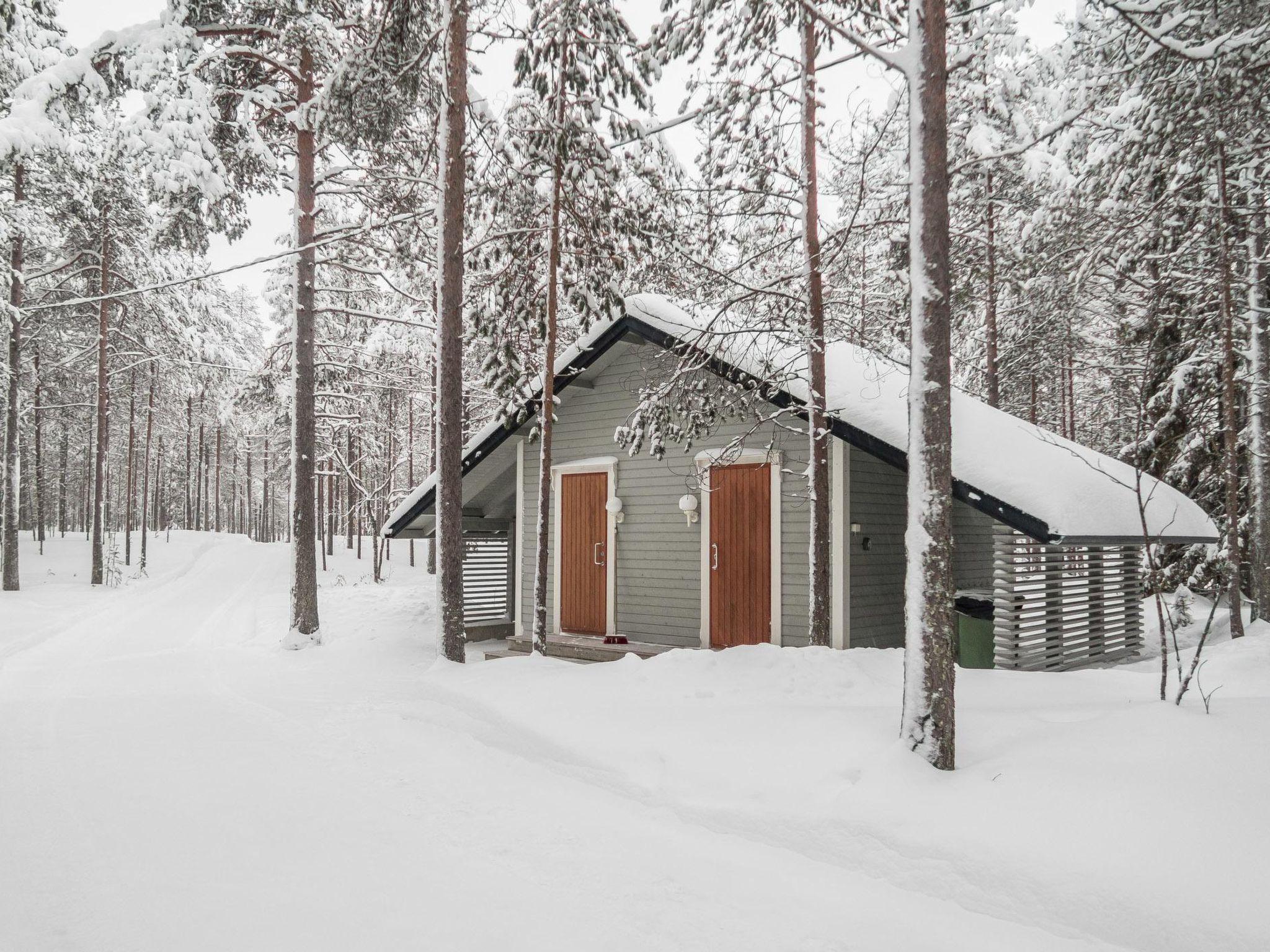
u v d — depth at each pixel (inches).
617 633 470.0
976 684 268.7
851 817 171.5
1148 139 420.8
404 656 434.3
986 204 630.5
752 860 157.9
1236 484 462.3
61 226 922.7
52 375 1131.9
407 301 818.8
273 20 496.1
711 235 400.5
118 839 169.9
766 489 413.7
